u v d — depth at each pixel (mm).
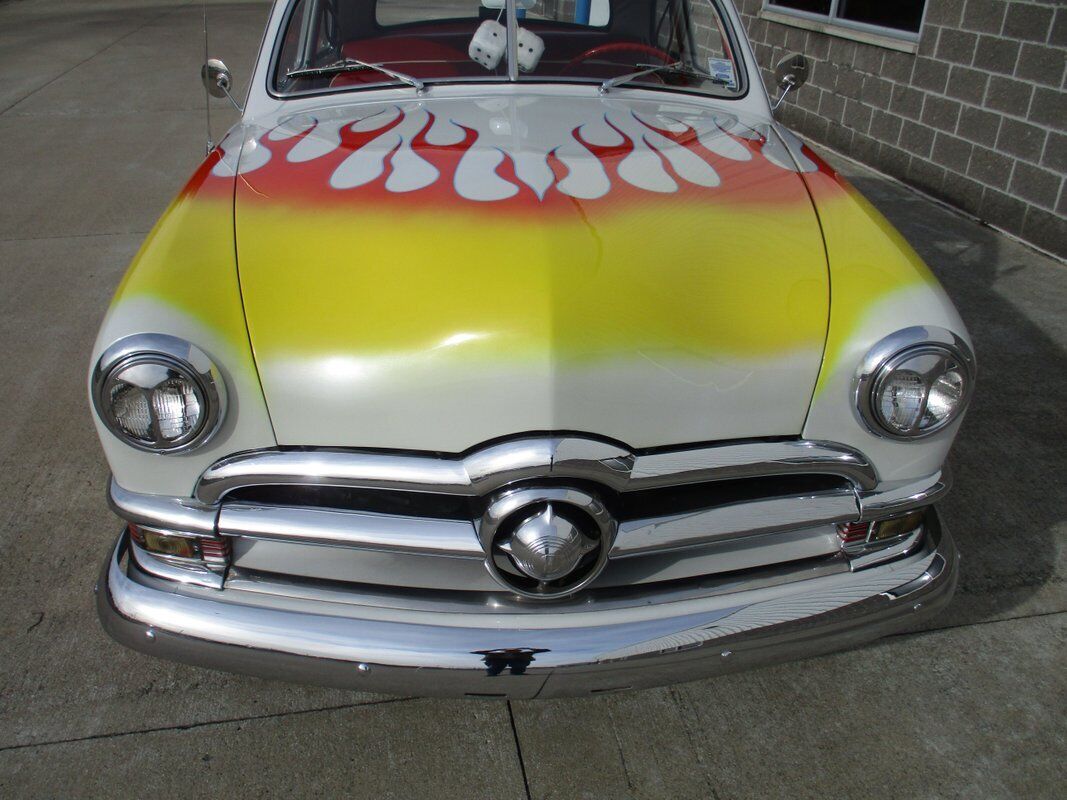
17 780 1999
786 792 2029
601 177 2166
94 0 17000
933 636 2461
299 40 2973
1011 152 5117
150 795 1982
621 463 1702
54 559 2658
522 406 1683
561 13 2914
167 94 8805
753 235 1992
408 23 3006
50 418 3371
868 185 6086
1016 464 3182
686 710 2238
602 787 2035
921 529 2043
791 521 1860
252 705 2217
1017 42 4977
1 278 4551
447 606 1822
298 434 1732
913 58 5836
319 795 1998
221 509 1793
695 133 2523
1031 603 2572
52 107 8273
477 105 2660
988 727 2193
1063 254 4855
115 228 5281
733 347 1767
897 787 2043
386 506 1815
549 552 1725
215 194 2137
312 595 1834
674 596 1860
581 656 1776
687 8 2992
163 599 1836
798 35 7195
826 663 2377
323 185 2129
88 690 2234
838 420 1813
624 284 1812
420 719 2195
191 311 1748
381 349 1715
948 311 1861
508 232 1915
